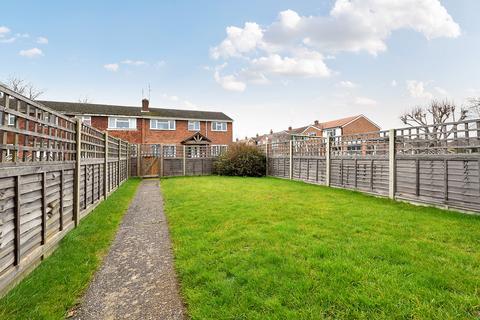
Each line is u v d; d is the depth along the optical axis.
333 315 2.15
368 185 8.80
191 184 11.91
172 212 6.19
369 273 2.78
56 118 4.08
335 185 10.52
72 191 4.81
